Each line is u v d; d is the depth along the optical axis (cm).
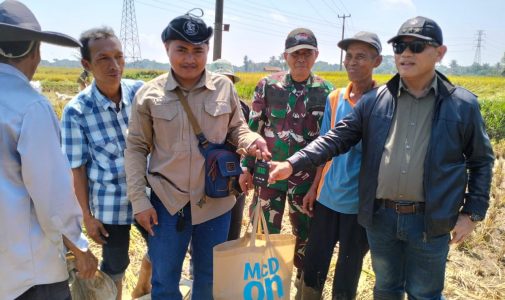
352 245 304
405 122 249
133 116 252
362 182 268
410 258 264
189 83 253
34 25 183
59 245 197
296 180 343
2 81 175
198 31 236
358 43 297
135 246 441
